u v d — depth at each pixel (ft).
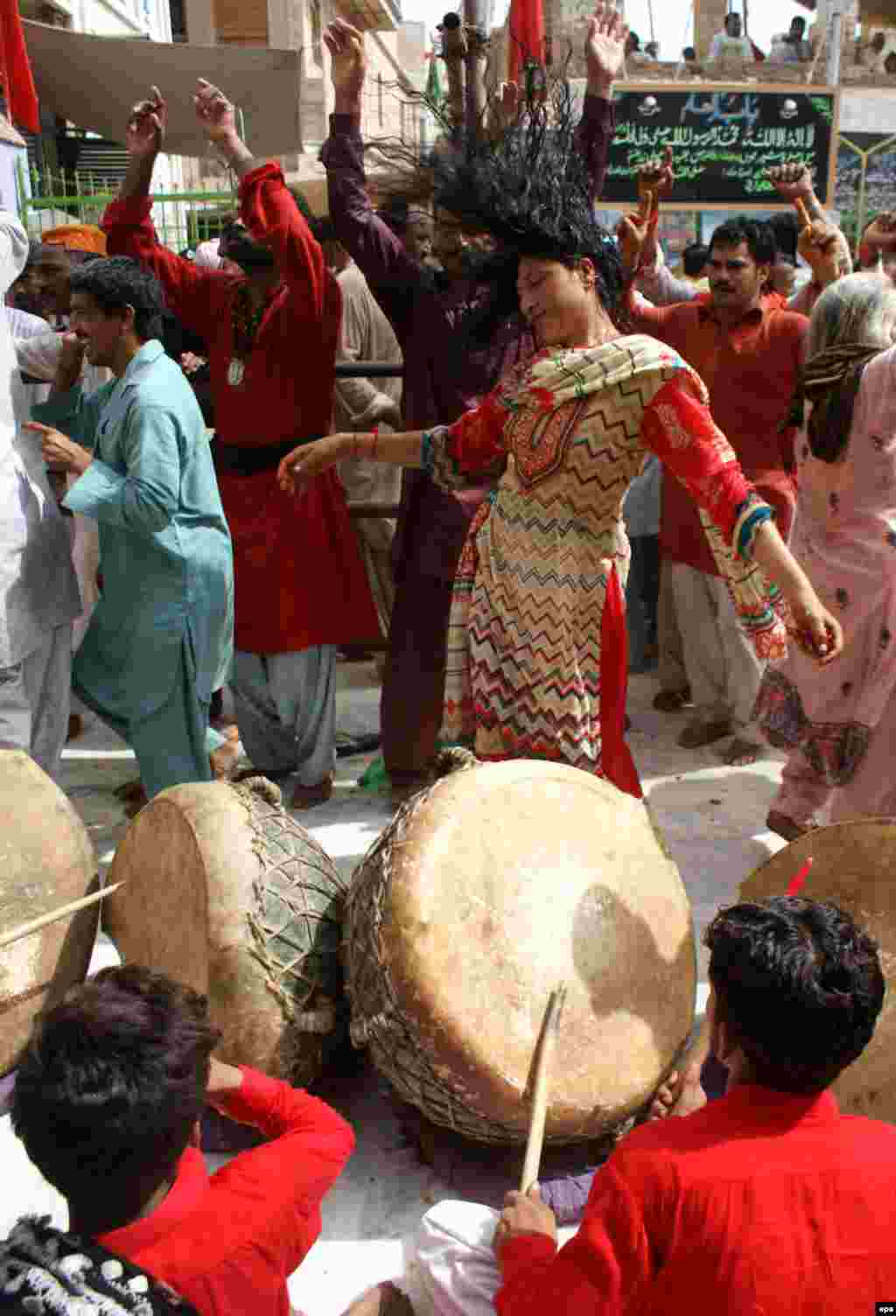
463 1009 7.34
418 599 12.77
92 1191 4.55
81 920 9.08
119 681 12.03
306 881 8.39
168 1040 4.60
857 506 10.69
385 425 18.21
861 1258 4.70
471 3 12.12
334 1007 8.24
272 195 11.90
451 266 11.93
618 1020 7.82
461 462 9.74
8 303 16.71
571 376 8.68
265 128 42.29
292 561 12.86
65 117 43.14
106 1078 4.43
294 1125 5.82
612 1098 7.54
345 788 14.32
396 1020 7.42
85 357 12.71
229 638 12.14
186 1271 4.70
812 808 11.80
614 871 8.38
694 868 12.34
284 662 13.24
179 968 8.30
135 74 40.16
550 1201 7.60
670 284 17.35
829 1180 4.82
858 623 10.83
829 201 58.85
